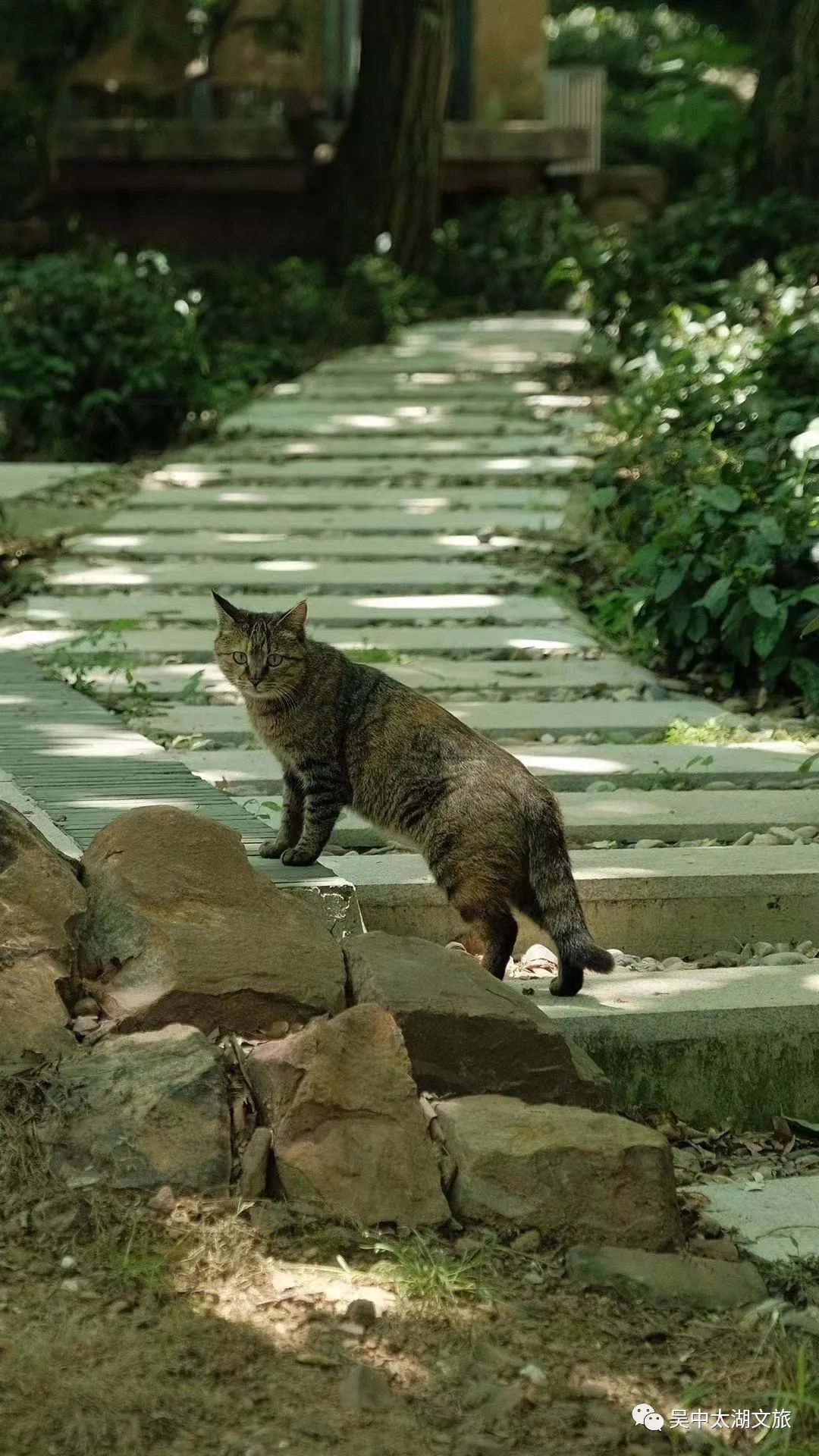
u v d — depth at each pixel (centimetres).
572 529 1258
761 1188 500
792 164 2153
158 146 2639
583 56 3875
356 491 1388
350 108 2780
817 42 2125
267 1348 391
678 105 2606
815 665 934
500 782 581
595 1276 432
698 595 984
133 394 1631
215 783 725
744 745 823
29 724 774
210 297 2184
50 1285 403
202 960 487
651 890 636
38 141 2377
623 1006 560
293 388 1842
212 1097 449
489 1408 379
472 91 2955
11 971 479
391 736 600
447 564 1177
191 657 948
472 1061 484
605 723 858
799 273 1730
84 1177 435
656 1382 397
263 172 2662
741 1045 557
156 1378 377
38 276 1691
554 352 2047
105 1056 459
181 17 2502
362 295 2255
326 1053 456
